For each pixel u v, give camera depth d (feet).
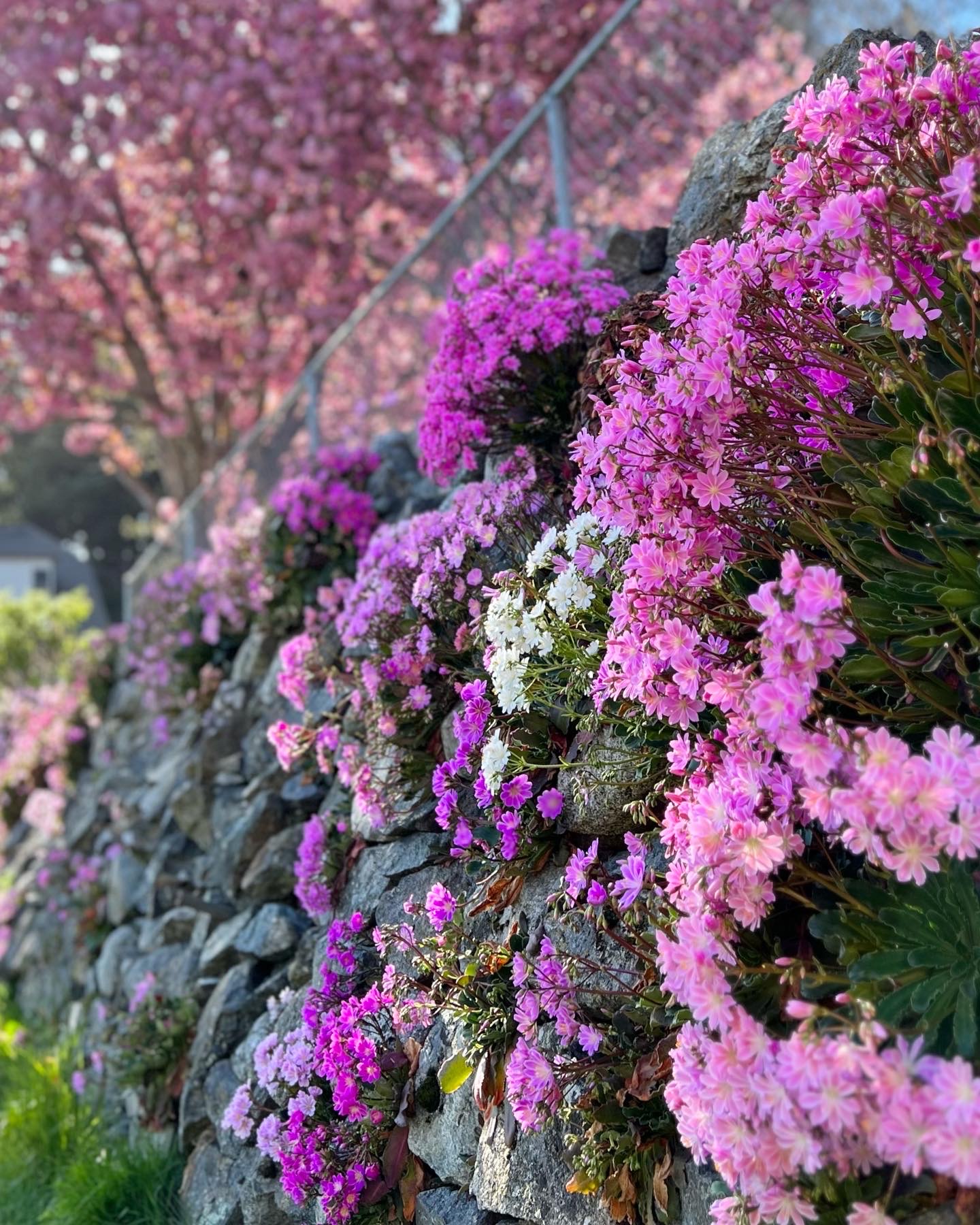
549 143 18.44
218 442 49.98
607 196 17.66
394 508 17.81
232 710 18.47
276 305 44.88
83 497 122.21
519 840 8.39
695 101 17.60
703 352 6.77
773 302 6.96
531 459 11.29
